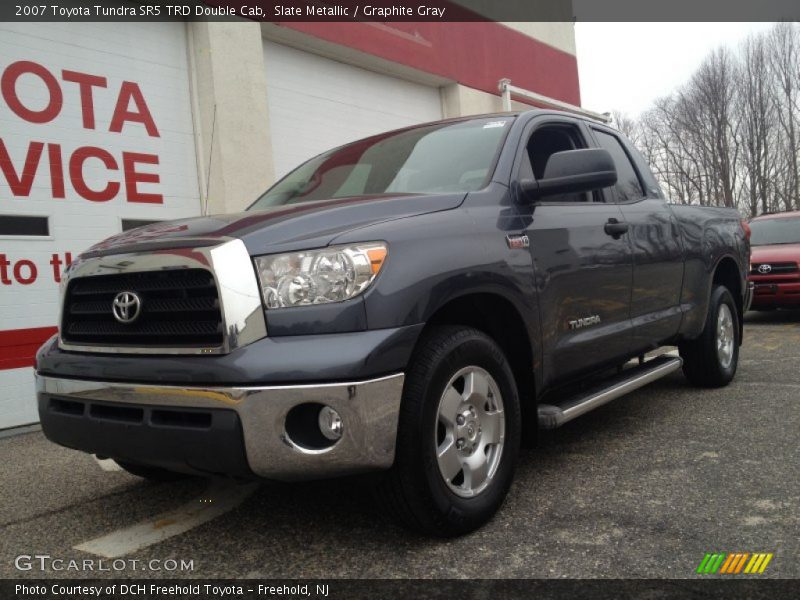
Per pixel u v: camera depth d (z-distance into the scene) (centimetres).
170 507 321
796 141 3170
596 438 400
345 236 243
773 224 1069
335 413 227
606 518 277
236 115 743
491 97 1246
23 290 571
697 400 485
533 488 318
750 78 3241
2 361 553
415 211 275
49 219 595
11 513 323
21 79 580
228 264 234
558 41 1496
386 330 236
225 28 734
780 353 691
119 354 257
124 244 268
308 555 256
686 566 232
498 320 305
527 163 342
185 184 714
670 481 318
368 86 1007
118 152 653
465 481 270
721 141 3312
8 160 569
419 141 370
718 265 532
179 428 234
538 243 313
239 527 288
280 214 265
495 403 283
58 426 271
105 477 376
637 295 394
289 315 232
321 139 914
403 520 253
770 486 304
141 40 680
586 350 343
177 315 245
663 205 452
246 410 223
